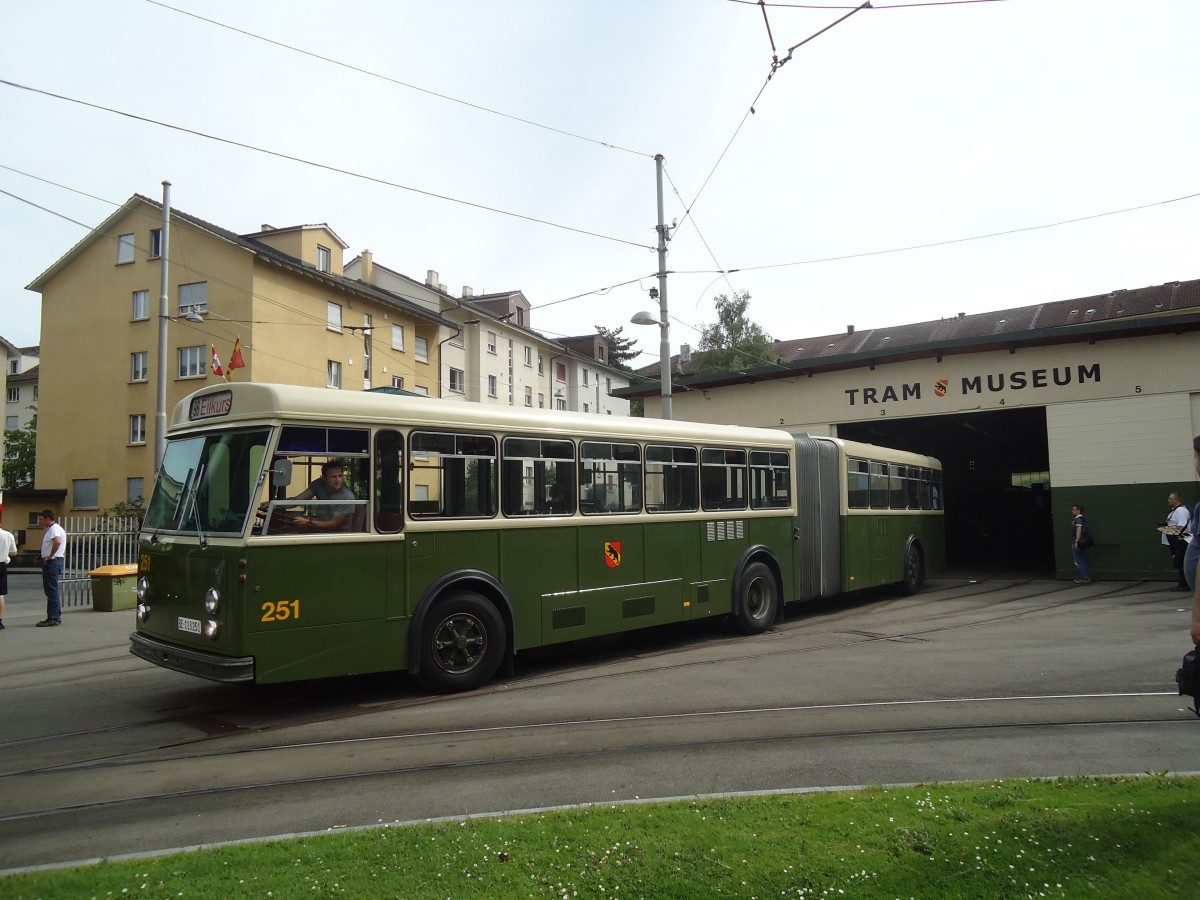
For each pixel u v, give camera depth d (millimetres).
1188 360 19078
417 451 8312
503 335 50406
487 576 8766
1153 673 9133
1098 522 19906
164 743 6836
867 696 8133
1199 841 3967
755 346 45062
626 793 5301
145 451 34281
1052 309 45594
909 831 4133
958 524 33969
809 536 13836
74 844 4660
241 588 7074
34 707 8164
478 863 3889
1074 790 4867
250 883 3713
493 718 7438
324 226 37156
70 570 17719
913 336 48750
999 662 9844
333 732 7070
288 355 33031
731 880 3641
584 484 9953
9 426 56344
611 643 11758
